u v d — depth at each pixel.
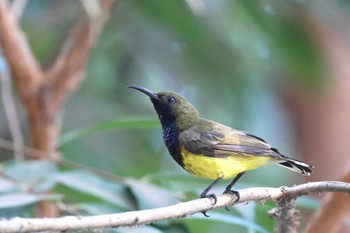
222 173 7.59
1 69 10.12
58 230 5.00
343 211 7.31
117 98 13.42
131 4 12.80
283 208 6.57
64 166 8.98
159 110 8.33
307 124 13.88
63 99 10.28
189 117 8.14
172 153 8.02
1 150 12.43
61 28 13.34
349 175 7.56
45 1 13.29
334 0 12.98
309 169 7.42
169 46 13.44
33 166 8.30
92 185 7.98
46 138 10.20
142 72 13.50
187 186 8.98
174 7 12.50
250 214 7.71
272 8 12.79
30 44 13.30
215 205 6.28
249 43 12.92
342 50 13.55
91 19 9.96
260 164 7.62
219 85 13.32
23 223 4.81
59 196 7.58
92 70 13.17
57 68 10.14
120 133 13.06
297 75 13.19
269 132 13.61
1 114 12.77
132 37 13.38
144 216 5.49
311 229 7.43
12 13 10.21
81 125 12.86
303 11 12.89
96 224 5.19
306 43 12.89
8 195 7.56
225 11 12.30
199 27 12.64
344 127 13.80
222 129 7.86
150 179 8.68
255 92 13.45
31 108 10.16
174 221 7.96
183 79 13.51
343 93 13.68
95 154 12.71
